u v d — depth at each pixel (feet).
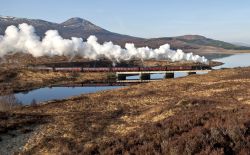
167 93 263.29
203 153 39.34
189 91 264.93
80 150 79.36
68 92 349.61
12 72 458.91
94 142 107.04
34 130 130.11
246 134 46.09
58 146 104.06
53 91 360.07
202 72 512.63
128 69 492.54
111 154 50.57
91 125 136.77
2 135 119.75
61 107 214.69
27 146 107.34
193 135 47.83
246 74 367.04
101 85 412.16
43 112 196.03
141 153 45.70
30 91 362.74
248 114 63.77
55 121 149.69
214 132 45.80
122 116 157.99
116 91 291.58
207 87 276.62
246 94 211.61
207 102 164.55
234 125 48.78
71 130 127.44
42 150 101.86
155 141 50.26
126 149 50.29
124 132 120.57
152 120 137.59
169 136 52.44
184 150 41.96
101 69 503.20
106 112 183.52
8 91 347.36
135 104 214.69
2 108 216.74
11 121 141.69
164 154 43.42
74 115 169.89
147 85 328.70
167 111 144.36
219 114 73.20
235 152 40.40
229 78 339.36
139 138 55.88
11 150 103.65
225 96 213.66
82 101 239.50
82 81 441.27
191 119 68.90
